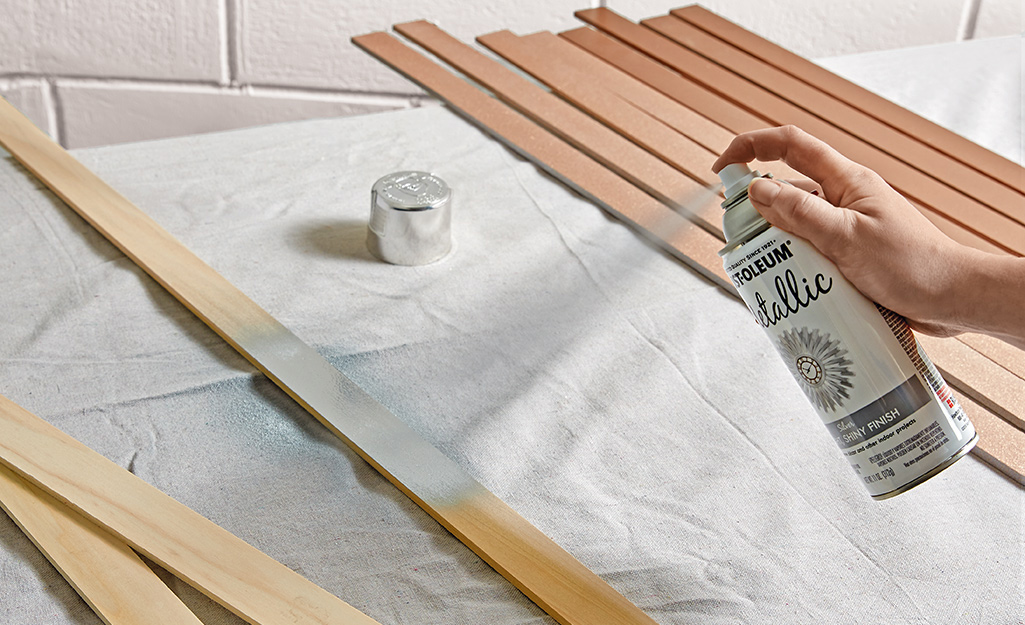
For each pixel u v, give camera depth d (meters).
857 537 0.50
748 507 0.52
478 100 0.88
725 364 0.62
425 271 0.69
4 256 0.66
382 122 0.87
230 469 0.52
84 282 0.64
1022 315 0.43
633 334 0.64
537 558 0.47
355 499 0.51
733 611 0.46
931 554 0.49
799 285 0.45
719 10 1.46
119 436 0.53
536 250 0.72
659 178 0.78
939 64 1.01
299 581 0.45
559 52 0.95
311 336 0.62
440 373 0.60
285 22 1.33
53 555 0.45
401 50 0.94
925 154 0.82
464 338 0.63
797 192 0.44
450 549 0.48
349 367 0.60
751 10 1.47
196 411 0.55
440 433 0.55
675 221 0.74
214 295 0.63
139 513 0.47
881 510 0.52
